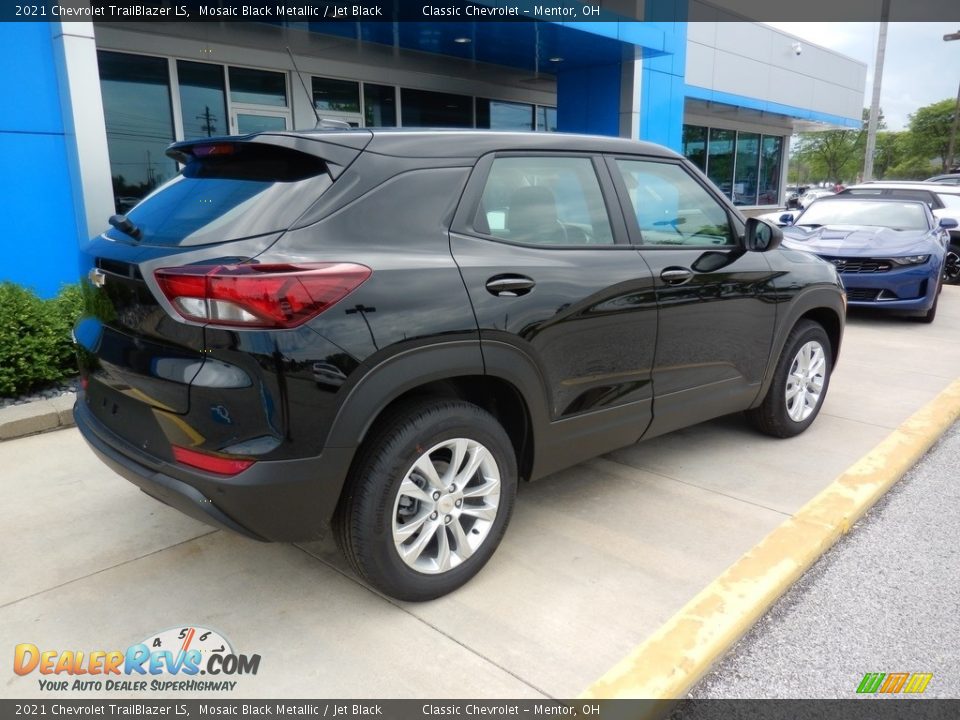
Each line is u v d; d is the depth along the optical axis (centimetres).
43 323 511
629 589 299
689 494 388
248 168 277
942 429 498
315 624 274
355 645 262
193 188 284
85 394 301
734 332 396
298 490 242
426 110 1260
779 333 429
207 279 229
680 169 386
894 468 418
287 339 232
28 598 289
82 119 613
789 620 289
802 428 475
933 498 399
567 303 304
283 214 247
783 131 2550
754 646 273
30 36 599
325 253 244
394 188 269
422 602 287
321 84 1104
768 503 378
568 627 273
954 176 2045
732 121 2261
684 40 1398
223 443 235
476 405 298
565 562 319
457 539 288
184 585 299
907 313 952
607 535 343
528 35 1047
